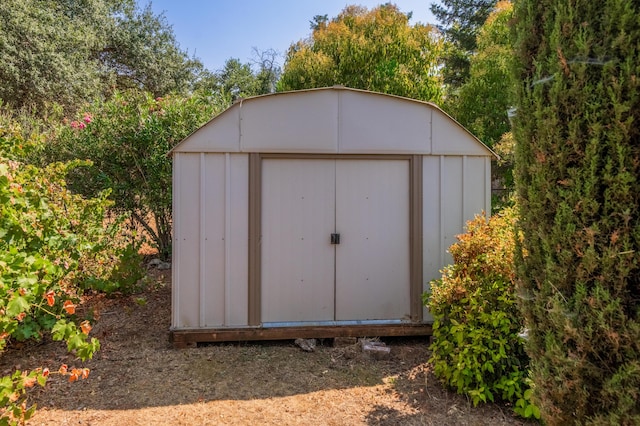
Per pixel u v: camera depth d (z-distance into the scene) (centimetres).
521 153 189
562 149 168
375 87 968
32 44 1063
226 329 371
